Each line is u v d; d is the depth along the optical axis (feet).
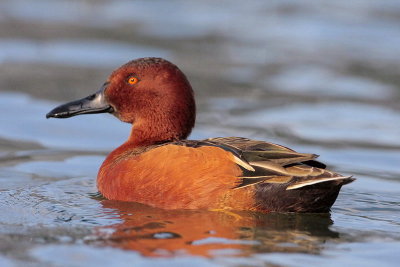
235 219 34.83
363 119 60.23
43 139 54.34
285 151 35.29
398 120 60.13
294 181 33.71
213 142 36.76
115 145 53.67
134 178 37.29
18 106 61.16
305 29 90.79
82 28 88.63
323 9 100.53
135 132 41.65
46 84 67.36
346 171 47.91
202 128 57.00
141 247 30.91
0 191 40.88
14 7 98.37
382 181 45.50
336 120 59.93
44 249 30.60
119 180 38.04
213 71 73.56
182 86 41.14
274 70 74.64
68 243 31.37
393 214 37.35
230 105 63.67
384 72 73.82
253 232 33.09
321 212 35.40
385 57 78.84
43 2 102.17
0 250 30.50
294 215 35.09
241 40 85.71
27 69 72.13
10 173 45.60
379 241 32.60
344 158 50.96
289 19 95.81
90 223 34.27
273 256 30.14
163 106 40.93
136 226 33.73
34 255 29.91
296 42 85.15
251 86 69.36
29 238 32.04
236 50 81.56
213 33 88.38
